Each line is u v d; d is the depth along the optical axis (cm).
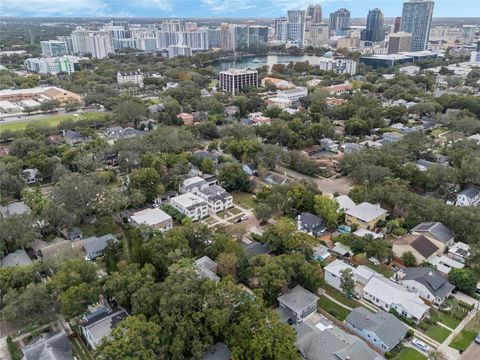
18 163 16012
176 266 8519
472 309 9125
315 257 10788
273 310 8700
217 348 7562
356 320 8406
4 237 10731
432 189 14812
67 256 10056
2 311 8381
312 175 17100
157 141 18212
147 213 12888
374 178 14475
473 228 11294
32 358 7312
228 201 14100
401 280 9888
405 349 7988
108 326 8094
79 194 12544
